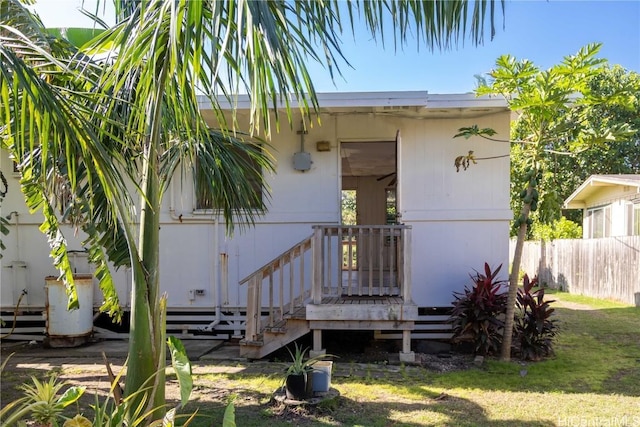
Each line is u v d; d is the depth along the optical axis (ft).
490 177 20.47
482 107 19.49
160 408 8.14
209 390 14.30
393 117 20.85
